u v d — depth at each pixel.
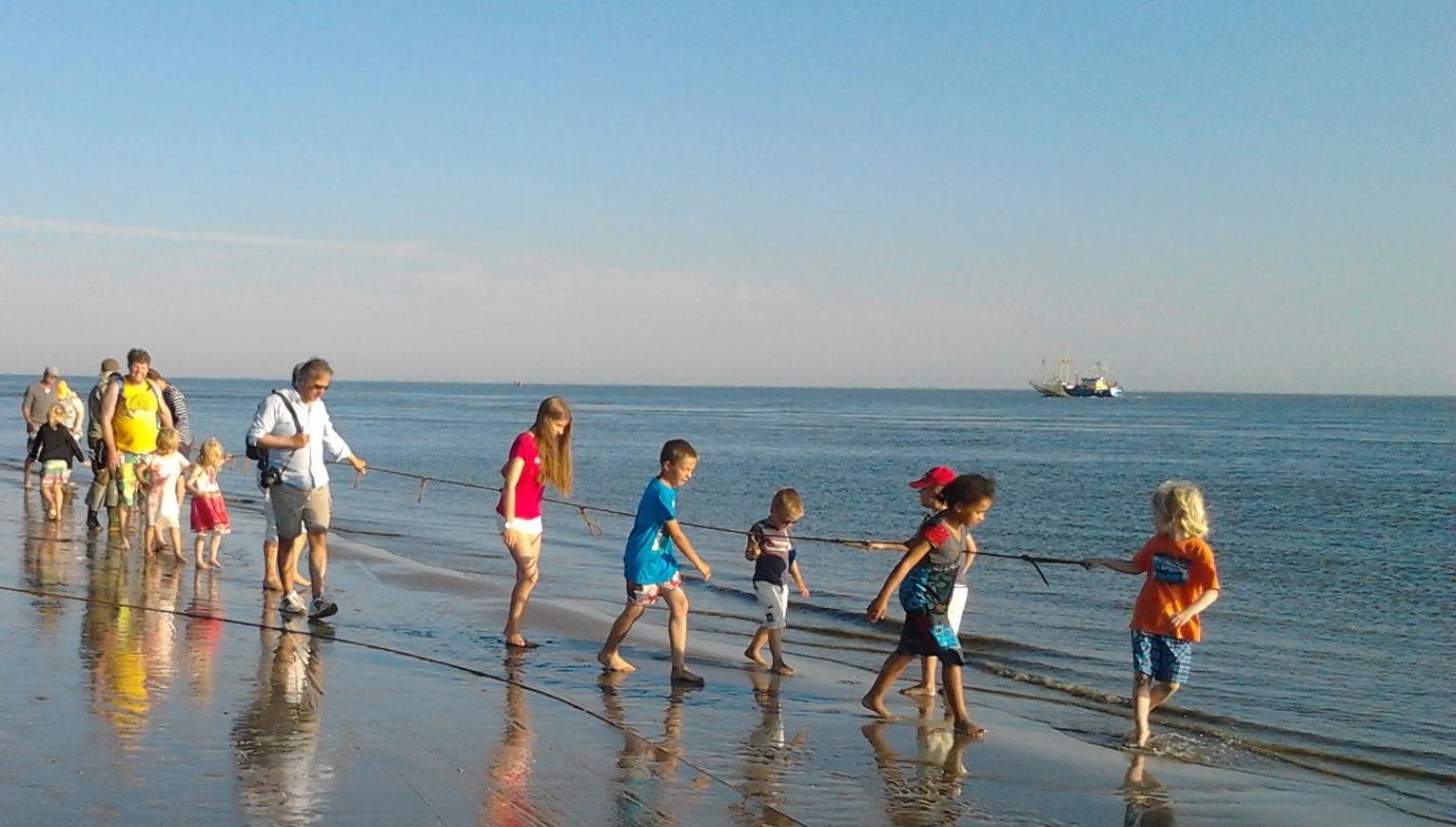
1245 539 22.52
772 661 9.78
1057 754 7.44
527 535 9.44
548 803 5.71
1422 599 15.55
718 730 7.38
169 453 13.19
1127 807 6.52
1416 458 52.06
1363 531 23.84
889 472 40.03
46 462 16.22
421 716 7.11
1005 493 32.84
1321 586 16.70
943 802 6.30
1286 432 86.56
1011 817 6.17
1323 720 9.28
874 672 9.88
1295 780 7.43
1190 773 7.32
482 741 6.68
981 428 89.19
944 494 7.84
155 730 6.45
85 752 5.99
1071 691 9.79
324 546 10.31
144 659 8.12
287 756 6.14
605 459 46.78
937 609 7.75
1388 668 11.31
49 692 7.11
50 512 16.25
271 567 11.50
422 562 16.44
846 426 91.56
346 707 7.20
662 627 11.32
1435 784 7.64
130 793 5.44
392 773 5.98
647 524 8.64
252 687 7.54
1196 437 74.75
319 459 10.23
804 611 13.21
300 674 7.97
